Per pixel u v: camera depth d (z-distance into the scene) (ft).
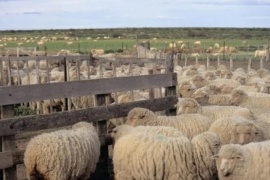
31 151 22.85
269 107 35.68
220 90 43.70
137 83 28.09
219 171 22.80
